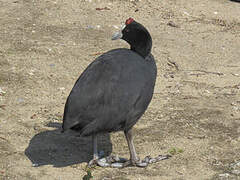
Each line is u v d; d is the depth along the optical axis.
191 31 17.52
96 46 15.52
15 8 17.70
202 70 14.83
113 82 9.36
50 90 13.00
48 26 16.66
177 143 10.77
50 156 10.16
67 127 9.14
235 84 14.05
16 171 9.53
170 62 15.10
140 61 9.76
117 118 9.39
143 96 9.57
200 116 12.02
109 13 18.00
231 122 11.80
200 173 9.71
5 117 11.57
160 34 16.98
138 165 9.90
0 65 13.96
